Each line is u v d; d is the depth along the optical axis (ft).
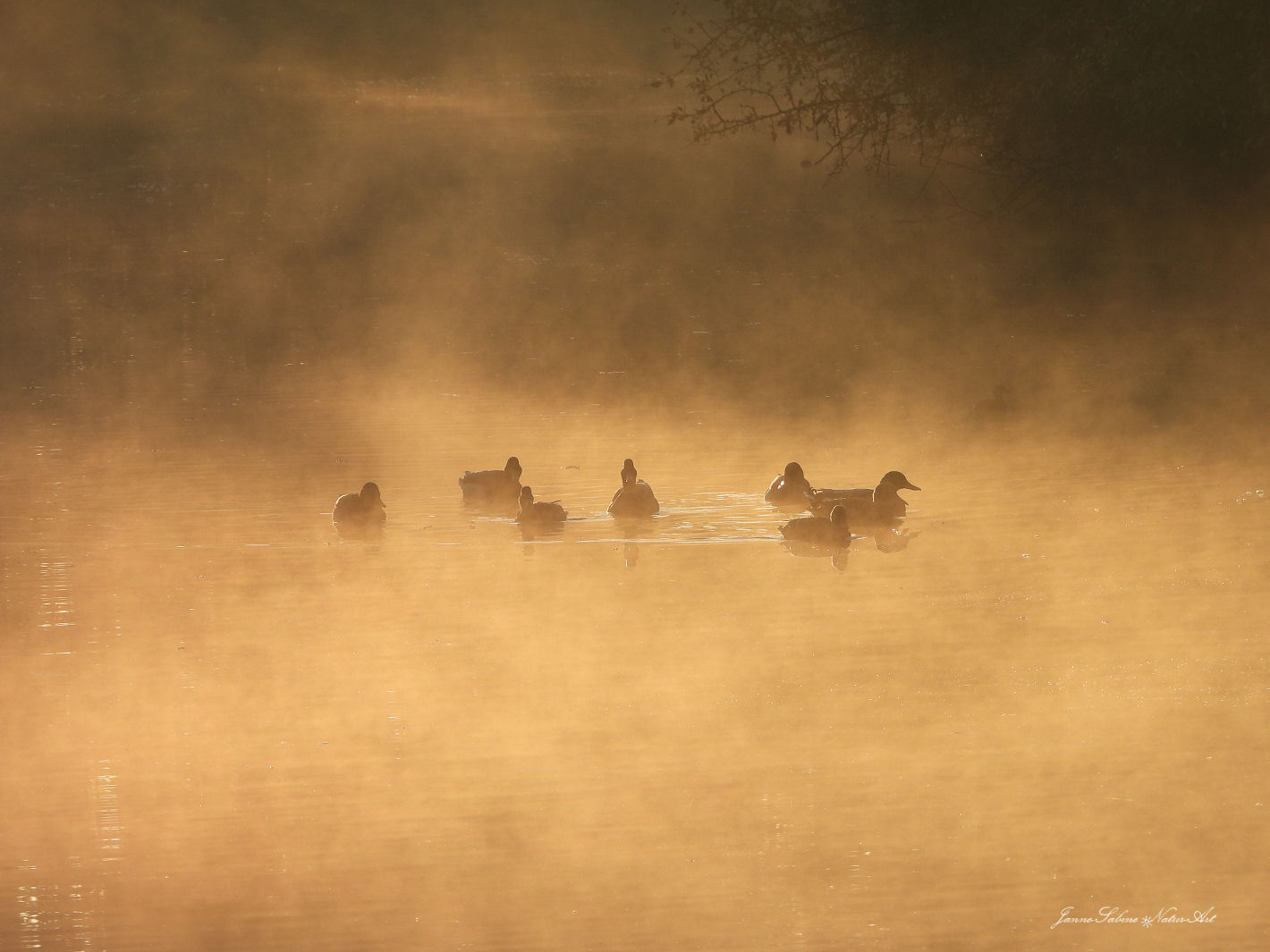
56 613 187.11
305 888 114.83
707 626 176.04
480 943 107.04
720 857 118.42
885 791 128.67
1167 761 132.57
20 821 127.13
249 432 304.09
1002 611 176.35
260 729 146.92
